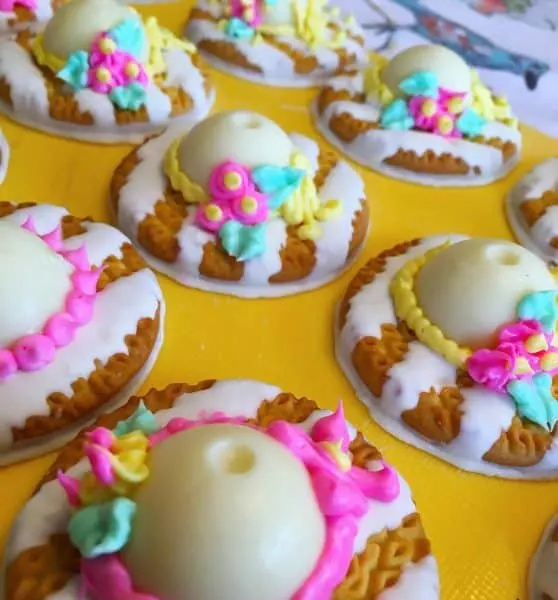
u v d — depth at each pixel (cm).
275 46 22
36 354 13
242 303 17
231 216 16
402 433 15
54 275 14
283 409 14
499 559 14
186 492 10
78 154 19
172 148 17
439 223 19
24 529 12
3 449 13
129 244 16
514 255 15
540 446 14
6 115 19
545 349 14
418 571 12
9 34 21
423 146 19
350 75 21
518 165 21
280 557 10
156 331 15
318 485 11
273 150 17
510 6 28
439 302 15
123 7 20
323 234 17
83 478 11
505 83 24
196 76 20
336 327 16
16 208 16
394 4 27
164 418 13
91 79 18
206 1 23
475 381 15
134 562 10
